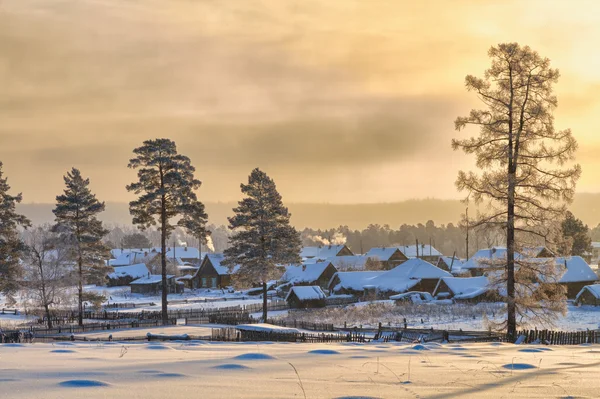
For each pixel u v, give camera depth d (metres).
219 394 7.02
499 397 7.05
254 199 68.75
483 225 34.12
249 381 8.20
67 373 8.90
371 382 8.32
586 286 79.75
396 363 11.57
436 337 43.41
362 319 67.44
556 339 34.22
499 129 33.59
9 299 59.81
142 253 168.50
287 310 83.44
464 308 74.44
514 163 33.56
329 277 116.31
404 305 79.94
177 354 14.12
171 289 121.25
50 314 63.50
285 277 121.62
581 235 129.88
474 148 34.22
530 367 10.88
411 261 103.88
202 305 93.19
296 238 68.94
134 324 55.38
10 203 61.31
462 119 34.47
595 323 59.59
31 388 7.25
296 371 9.07
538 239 33.56
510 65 33.78
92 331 51.41
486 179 33.44
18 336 40.03
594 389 7.75
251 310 81.38
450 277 93.56
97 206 63.41
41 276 58.69
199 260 178.50
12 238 60.69
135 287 122.81
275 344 22.36
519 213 33.62
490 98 34.16
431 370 10.09
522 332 35.34
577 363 12.23
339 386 7.85
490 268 34.16
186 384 7.82
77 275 60.72
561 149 32.88
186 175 60.62
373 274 108.25
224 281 128.50
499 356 14.52
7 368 9.92
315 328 54.09
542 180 33.16
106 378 8.34
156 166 60.31
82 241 61.84
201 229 60.56
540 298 34.22
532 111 32.97
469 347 19.77
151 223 60.44
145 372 9.09
